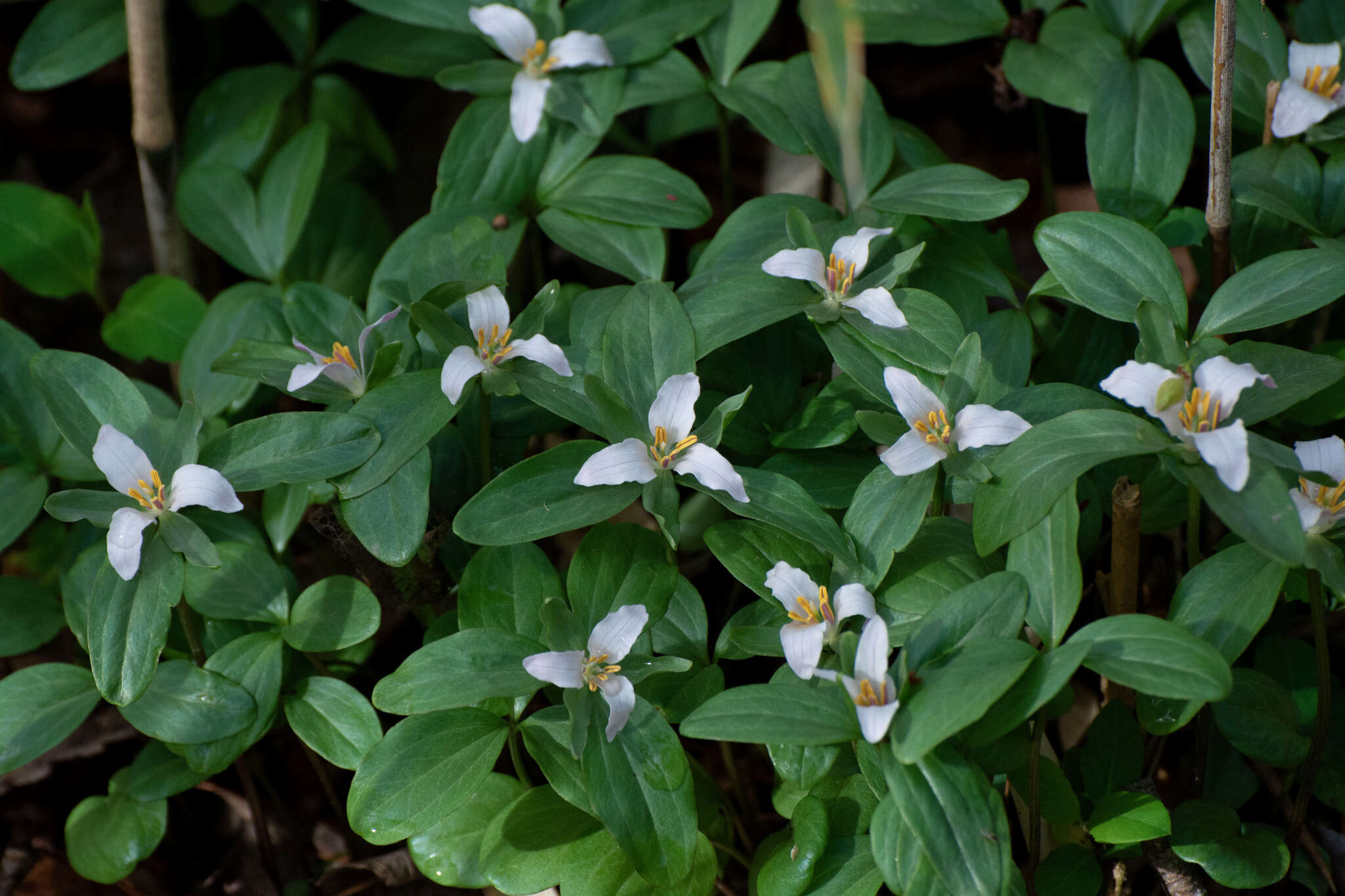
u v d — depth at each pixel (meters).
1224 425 1.01
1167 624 0.99
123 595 1.03
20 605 1.12
